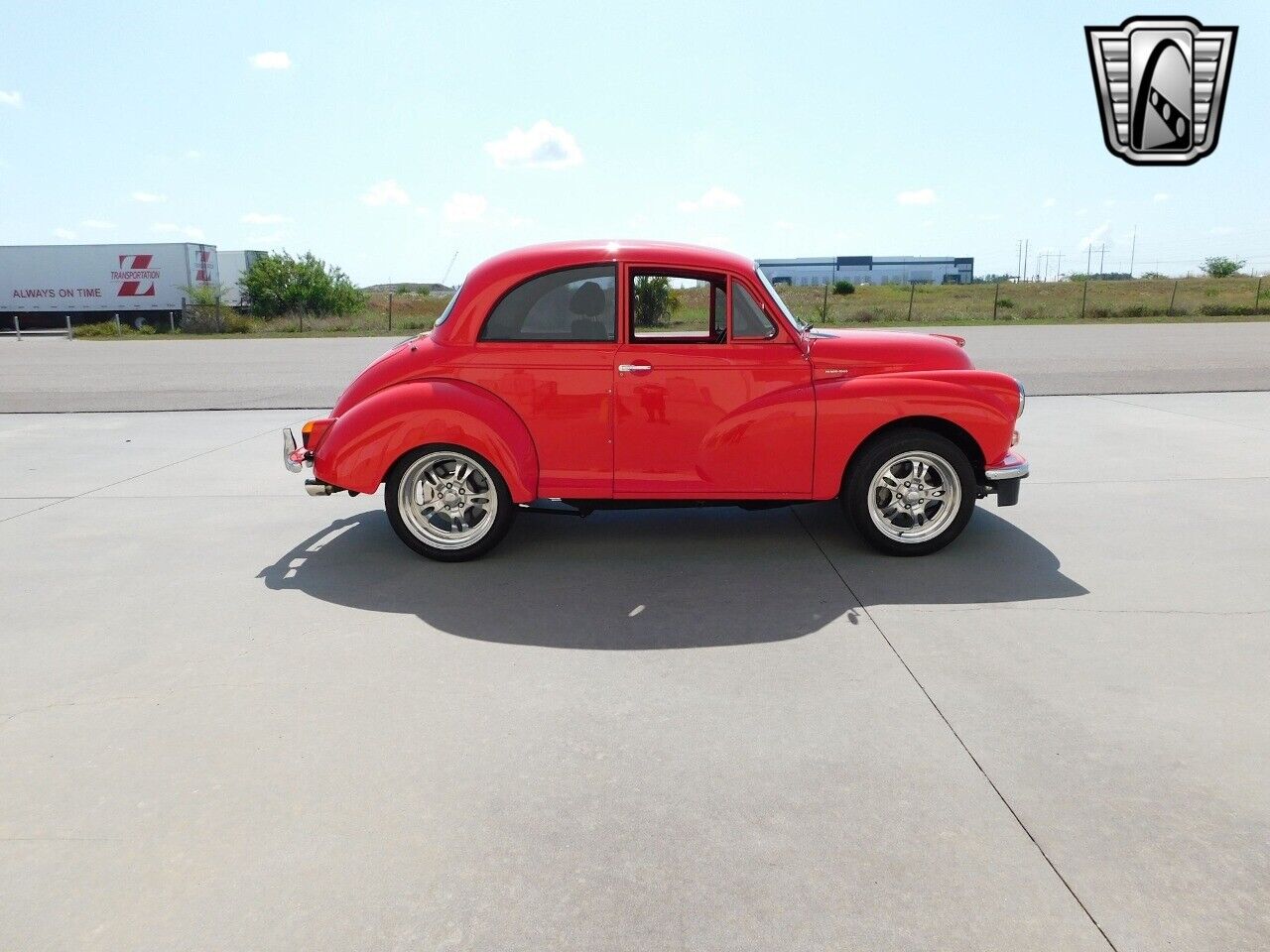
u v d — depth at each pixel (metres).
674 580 4.52
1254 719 2.97
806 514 5.83
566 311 4.62
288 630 3.93
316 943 2.03
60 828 2.49
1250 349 16.39
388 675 3.45
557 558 4.92
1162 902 2.11
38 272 34.78
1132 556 4.71
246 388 12.96
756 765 2.75
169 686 3.38
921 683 3.29
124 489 6.68
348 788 2.66
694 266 4.56
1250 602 4.04
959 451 4.65
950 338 5.07
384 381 4.77
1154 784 2.60
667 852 2.33
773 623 3.92
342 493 6.54
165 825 2.50
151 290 34.81
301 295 37.16
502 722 3.06
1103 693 3.17
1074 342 18.55
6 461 7.74
